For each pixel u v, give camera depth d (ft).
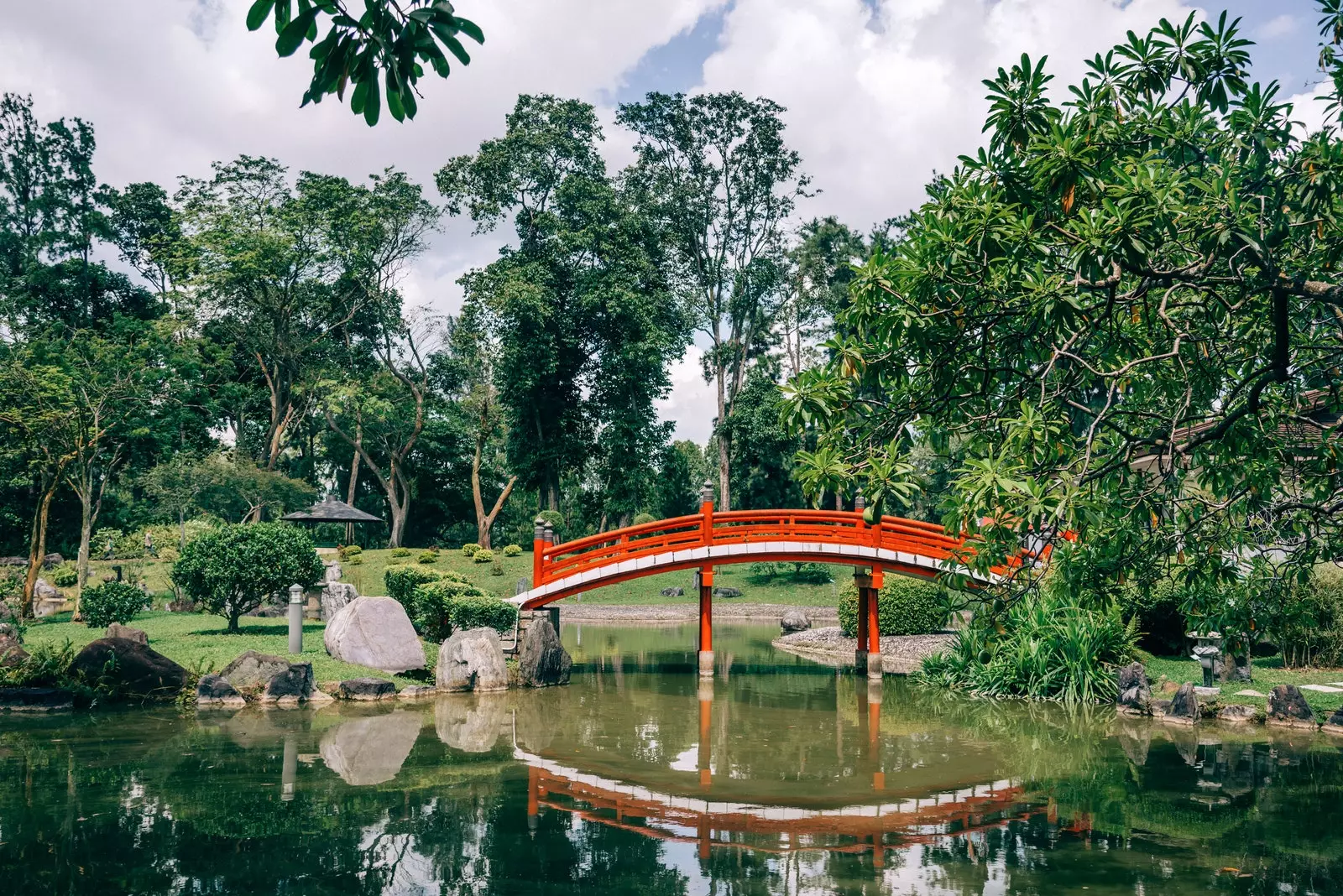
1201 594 21.48
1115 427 16.84
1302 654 48.24
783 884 19.58
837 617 98.94
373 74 9.32
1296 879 19.90
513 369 132.67
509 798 26.81
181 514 105.81
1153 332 18.19
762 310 144.56
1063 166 15.83
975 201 16.66
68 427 67.62
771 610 111.86
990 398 17.49
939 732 38.70
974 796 27.61
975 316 16.49
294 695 43.42
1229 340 18.08
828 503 144.87
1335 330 18.56
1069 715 43.21
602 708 45.29
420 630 60.59
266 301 141.08
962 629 58.18
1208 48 17.58
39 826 22.98
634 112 135.13
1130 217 14.88
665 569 59.11
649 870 20.47
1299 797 27.09
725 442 140.05
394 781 28.55
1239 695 42.32
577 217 134.82
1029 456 15.62
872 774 30.71
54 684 41.01
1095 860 21.30
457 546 180.34
